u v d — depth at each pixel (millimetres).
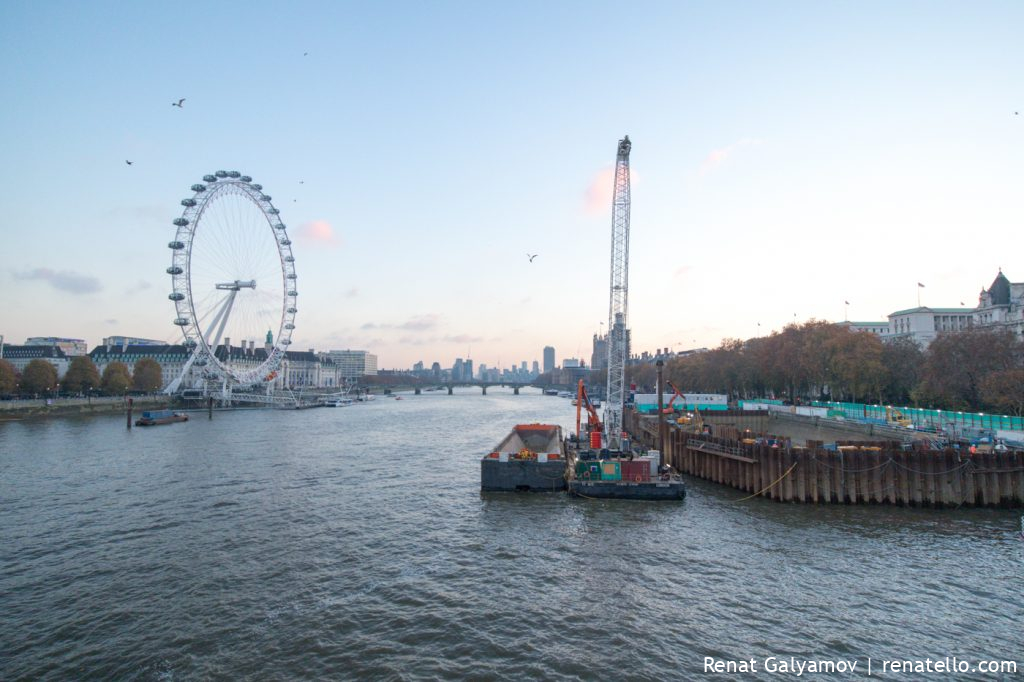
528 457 61812
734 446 62406
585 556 39500
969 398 94250
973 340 94812
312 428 135375
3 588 33625
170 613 30312
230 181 172750
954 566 37188
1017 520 47688
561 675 24281
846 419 94500
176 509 52156
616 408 90625
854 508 52062
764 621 29422
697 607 31094
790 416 111750
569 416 185125
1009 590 33375
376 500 56312
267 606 31234
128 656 25891
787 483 54594
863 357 111938
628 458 63562
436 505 54281
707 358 190500
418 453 91125
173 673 24516
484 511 52000
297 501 55594
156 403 184625
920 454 52531
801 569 36719
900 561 38125
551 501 55812
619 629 28500
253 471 72438
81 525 46750
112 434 114750
